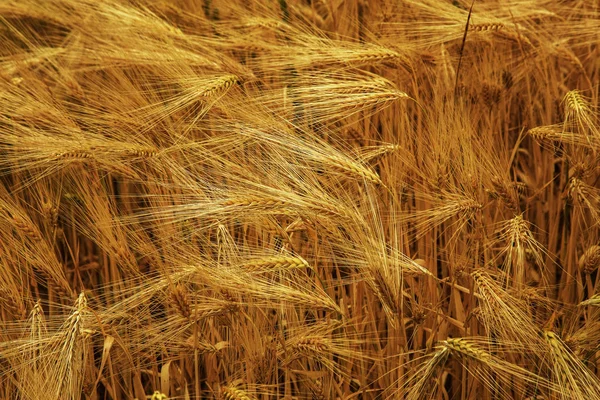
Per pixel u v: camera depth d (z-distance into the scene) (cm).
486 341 221
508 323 217
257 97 238
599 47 263
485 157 232
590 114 238
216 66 246
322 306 219
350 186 235
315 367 230
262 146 230
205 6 278
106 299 238
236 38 258
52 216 235
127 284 236
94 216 233
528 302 226
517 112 263
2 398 228
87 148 231
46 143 233
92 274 250
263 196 218
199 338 228
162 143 238
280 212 218
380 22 261
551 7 266
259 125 229
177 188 230
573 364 213
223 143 235
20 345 223
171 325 224
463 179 229
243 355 228
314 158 221
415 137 236
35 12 271
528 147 260
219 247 219
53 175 243
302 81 238
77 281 249
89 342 222
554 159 250
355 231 218
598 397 213
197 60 247
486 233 235
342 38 266
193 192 227
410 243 245
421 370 217
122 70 252
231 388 219
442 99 240
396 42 252
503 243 239
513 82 256
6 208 228
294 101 236
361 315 233
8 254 229
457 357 214
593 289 234
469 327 230
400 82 248
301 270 221
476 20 251
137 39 252
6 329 228
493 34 251
